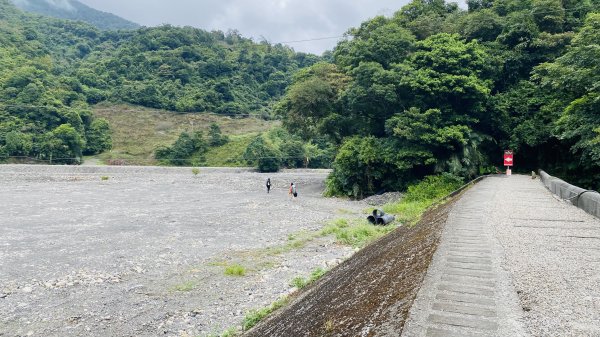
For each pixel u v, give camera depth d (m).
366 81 33.62
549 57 35.59
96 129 81.56
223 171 68.69
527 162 37.75
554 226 10.68
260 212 27.84
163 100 101.56
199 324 9.88
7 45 100.56
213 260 15.64
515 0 41.78
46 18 156.38
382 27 38.72
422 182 31.62
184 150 80.88
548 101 33.72
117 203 32.19
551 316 4.76
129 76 108.44
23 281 12.71
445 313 4.84
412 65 34.12
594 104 21.69
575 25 37.75
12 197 34.44
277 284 12.91
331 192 37.59
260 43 154.50
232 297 11.77
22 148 65.81
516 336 4.22
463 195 18.61
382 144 34.16
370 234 20.02
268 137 84.94
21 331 9.41
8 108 70.94
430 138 30.94
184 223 23.30
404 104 34.53
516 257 7.47
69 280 12.90
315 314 6.86
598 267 6.82
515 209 13.76
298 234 20.73
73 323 9.88
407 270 7.06
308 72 43.34
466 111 34.09
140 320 10.10
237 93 112.06
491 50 36.97
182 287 12.54
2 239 18.50
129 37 152.25
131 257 15.71
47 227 21.58
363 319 5.33
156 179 55.62
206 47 130.38
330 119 38.94
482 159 34.12
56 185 46.16
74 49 135.38
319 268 14.03
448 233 9.67
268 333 7.24
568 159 32.16
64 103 86.00
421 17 43.09
